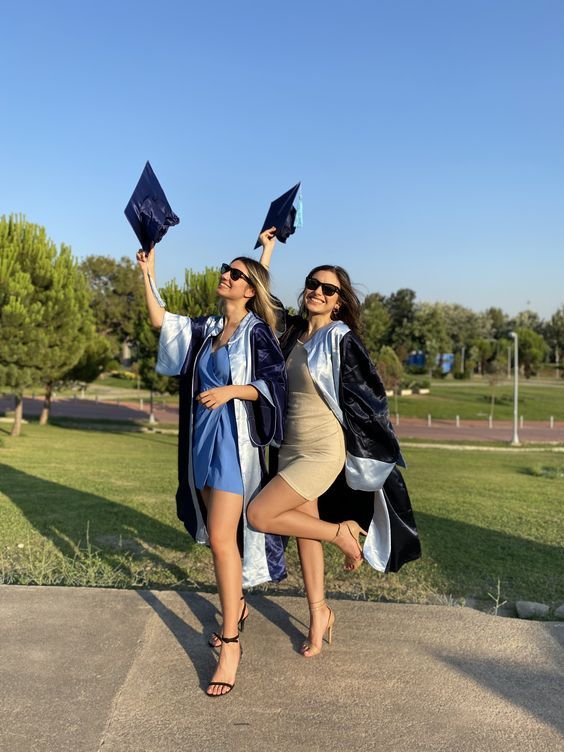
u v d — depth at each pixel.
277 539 2.88
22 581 4.29
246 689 2.58
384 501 2.97
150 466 14.21
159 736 2.25
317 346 2.84
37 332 21.19
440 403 50.56
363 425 2.82
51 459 15.03
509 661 2.84
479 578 5.79
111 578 4.55
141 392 58.88
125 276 73.38
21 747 2.17
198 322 3.05
